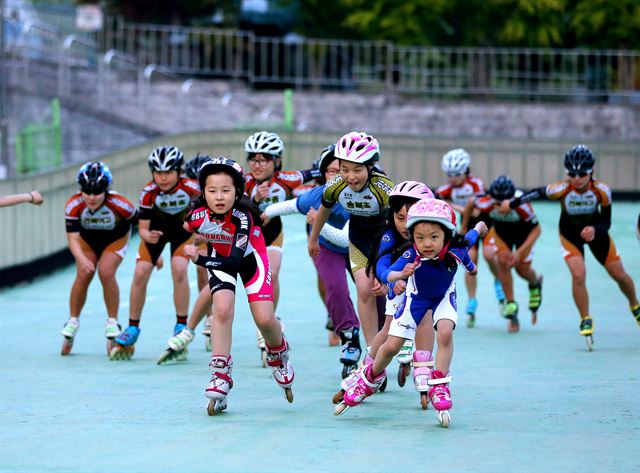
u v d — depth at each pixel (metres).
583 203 31.50
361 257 24.58
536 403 22.36
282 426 19.81
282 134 81.50
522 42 113.25
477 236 20.61
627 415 20.95
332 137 86.75
